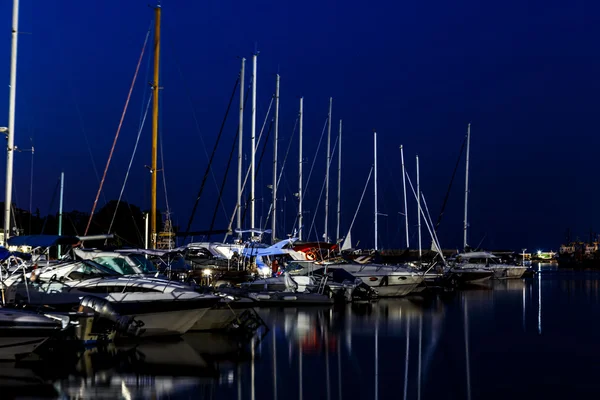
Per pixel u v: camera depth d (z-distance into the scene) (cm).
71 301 2356
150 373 1889
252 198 5128
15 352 1911
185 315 2428
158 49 3925
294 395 1678
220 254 3925
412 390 1741
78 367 1948
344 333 2734
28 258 2312
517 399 1656
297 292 3891
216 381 1819
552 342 2539
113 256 2655
